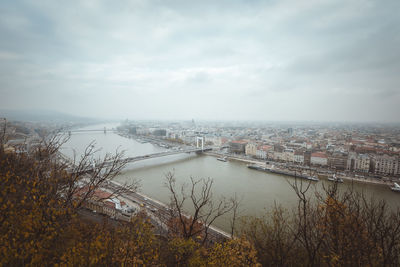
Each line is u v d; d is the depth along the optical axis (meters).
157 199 90.31
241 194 98.81
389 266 19.48
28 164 22.59
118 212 59.81
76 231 21.11
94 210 52.53
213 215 73.44
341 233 22.38
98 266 17.39
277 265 25.31
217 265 25.80
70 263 16.27
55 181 22.50
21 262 15.84
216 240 50.69
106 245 18.89
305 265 25.14
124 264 18.58
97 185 28.23
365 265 20.17
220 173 144.62
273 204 85.25
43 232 17.42
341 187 108.19
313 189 104.50
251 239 32.09
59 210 19.94
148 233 22.73
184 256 26.52
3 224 16.34
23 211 17.30
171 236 36.56
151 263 20.45
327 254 23.58
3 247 15.19
